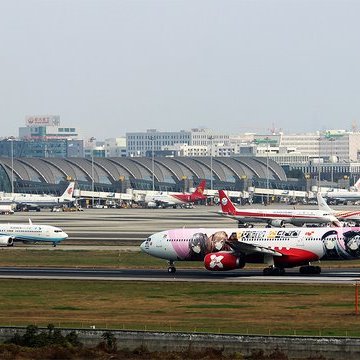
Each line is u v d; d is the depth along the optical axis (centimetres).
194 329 18512
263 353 16288
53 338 17088
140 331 17075
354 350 15938
